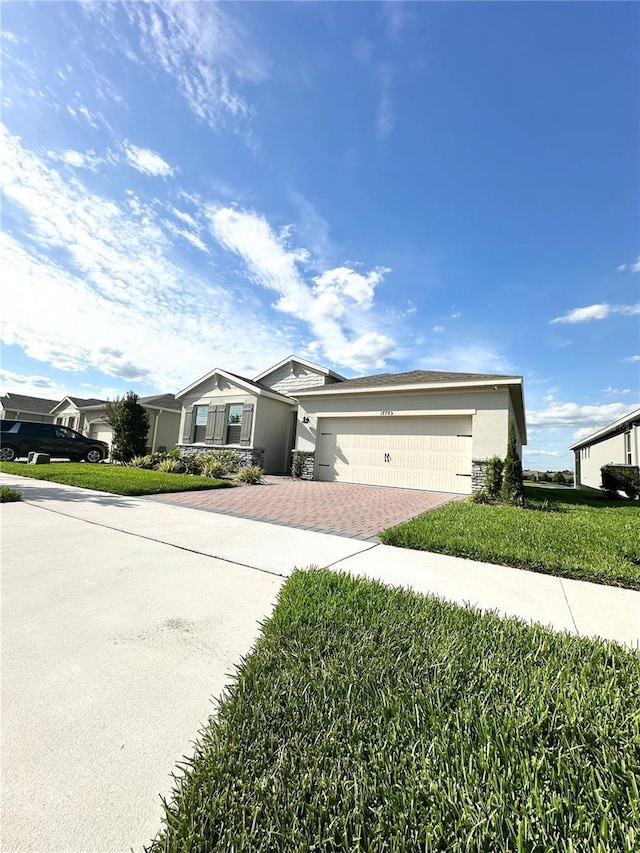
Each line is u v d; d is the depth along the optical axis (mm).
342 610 2506
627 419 13266
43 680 1790
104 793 1228
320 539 4648
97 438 22641
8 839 1079
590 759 1334
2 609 2510
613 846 1045
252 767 1281
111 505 6367
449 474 10211
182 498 7469
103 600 2697
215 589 2969
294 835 1062
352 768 1284
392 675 1819
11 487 7766
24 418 28906
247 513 6195
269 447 14523
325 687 1704
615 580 3279
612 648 2088
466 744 1382
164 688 1766
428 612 2510
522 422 16062
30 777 1271
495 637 2211
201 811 1123
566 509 7609
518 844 1032
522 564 3713
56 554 3688
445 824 1088
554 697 1659
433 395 10492
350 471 11805
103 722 1537
